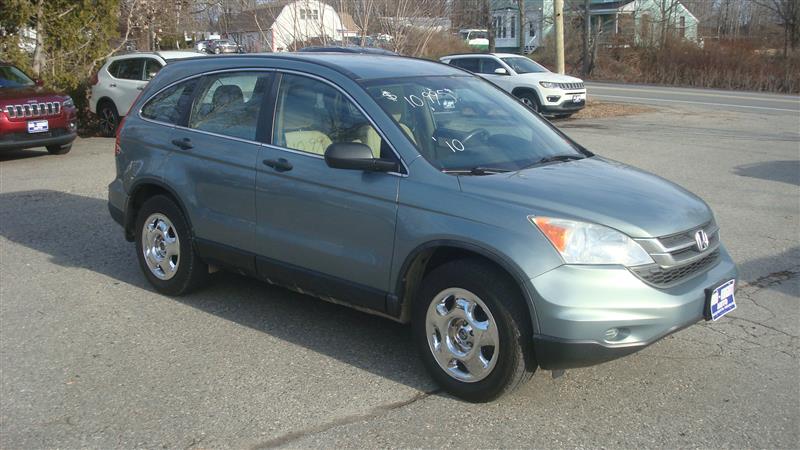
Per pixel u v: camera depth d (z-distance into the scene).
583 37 39.69
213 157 5.37
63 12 17.62
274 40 18.55
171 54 15.74
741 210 8.88
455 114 4.93
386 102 4.66
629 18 42.22
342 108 4.76
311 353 4.87
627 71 37.53
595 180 4.41
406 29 18.62
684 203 4.34
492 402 4.17
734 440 3.79
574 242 3.83
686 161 12.38
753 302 5.82
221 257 5.44
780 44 36.88
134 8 21.97
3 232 7.98
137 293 6.05
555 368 3.91
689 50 35.28
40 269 6.69
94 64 18.61
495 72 19.84
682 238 4.07
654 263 3.90
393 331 5.27
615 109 21.73
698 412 4.08
